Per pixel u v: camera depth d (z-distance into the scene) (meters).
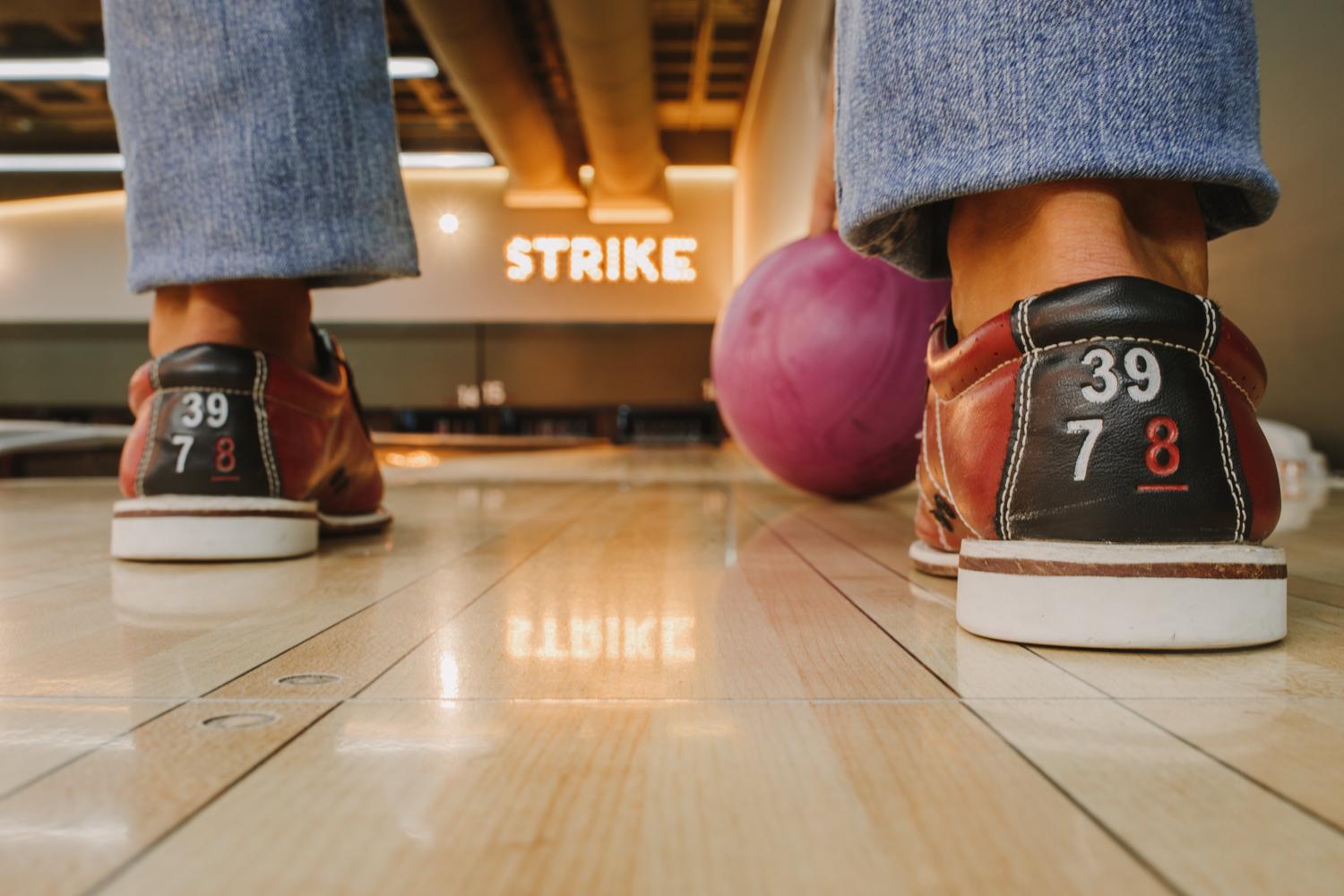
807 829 0.33
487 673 0.56
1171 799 0.36
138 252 1.04
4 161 9.23
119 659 0.60
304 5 0.99
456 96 8.69
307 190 1.01
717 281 9.38
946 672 0.56
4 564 1.05
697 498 2.13
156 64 1.00
